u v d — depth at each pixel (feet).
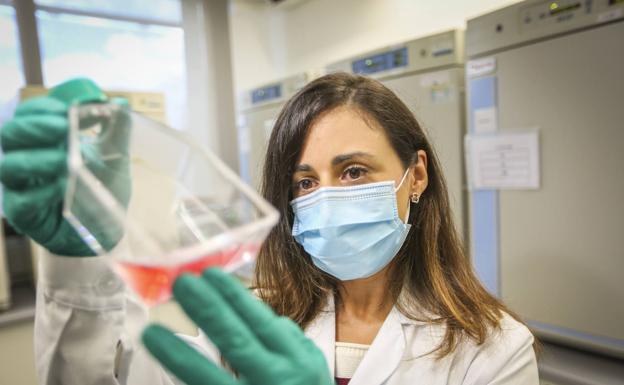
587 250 3.79
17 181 1.63
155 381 2.72
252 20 10.08
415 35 6.95
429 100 5.10
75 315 2.10
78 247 1.96
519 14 4.02
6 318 5.85
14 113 1.70
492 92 4.31
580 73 3.67
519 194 4.22
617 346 3.66
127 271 1.41
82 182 1.55
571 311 3.94
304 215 2.78
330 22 8.61
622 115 3.47
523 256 4.25
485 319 2.79
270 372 1.49
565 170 3.86
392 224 2.69
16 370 6.01
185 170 1.84
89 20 7.97
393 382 2.58
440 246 3.06
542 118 3.97
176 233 1.67
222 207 1.72
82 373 2.14
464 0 6.15
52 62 7.60
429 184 3.05
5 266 6.12
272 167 2.88
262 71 10.19
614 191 3.57
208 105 9.08
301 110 2.67
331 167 2.60
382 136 2.65
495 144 4.34
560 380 3.61
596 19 3.51
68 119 1.65
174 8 8.84
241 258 1.58
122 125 1.85
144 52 8.58
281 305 3.08
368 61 5.83
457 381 2.59
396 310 2.84
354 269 2.74
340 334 2.94
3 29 7.18
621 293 3.61
